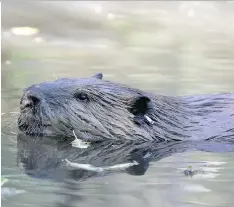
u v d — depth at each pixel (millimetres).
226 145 17203
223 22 41469
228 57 29547
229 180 14164
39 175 14289
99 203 12602
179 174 14625
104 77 25031
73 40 33781
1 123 18828
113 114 17641
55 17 39094
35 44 32281
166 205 12523
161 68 27047
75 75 25234
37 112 17516
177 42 34406
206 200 12883
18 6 39562
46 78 24719
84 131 17531
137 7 46438
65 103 17562
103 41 34125
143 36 36250
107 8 44562
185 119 18000
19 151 16281
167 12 44938
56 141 17266
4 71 25938
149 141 17453
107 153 16406
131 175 14523
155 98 18141
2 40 32531
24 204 12555
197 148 16938
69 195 13070
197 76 25109
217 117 18203
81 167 15031
